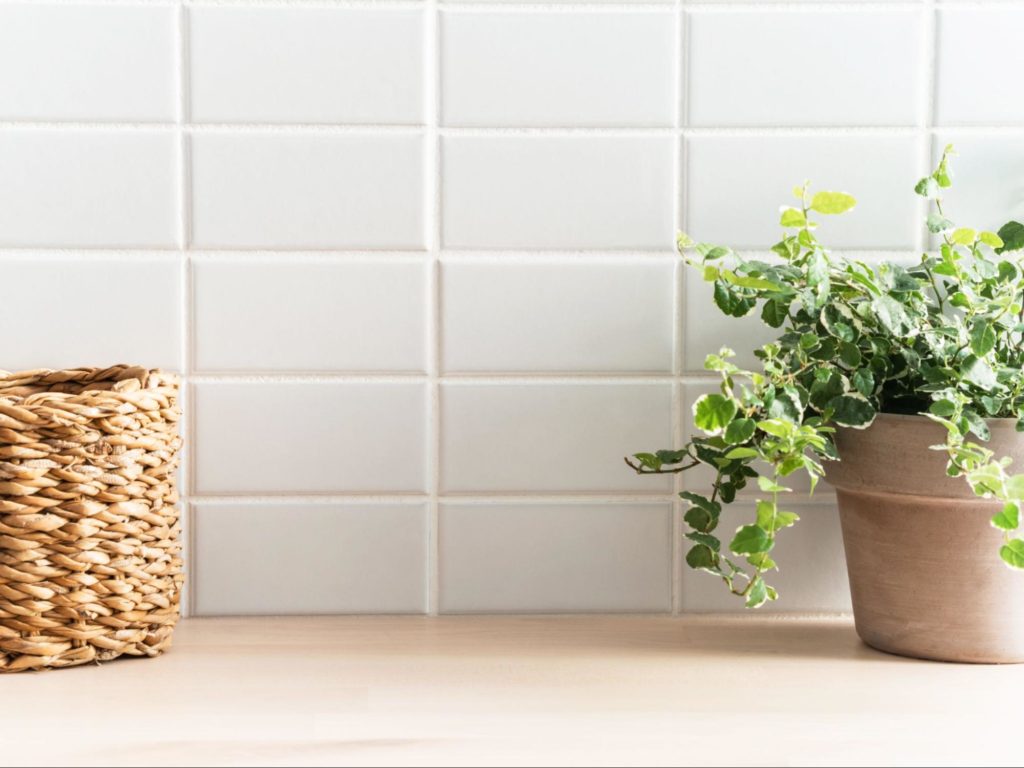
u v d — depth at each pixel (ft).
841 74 3.06
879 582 2.59
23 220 2.99
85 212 3.00
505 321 3.06
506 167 3.04
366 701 2.27
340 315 3.04
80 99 2.99
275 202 3.03
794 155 3.07
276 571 3.04
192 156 3.01
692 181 3.06
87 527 2.38
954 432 2.23
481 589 3.07
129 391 2.45
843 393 2.39
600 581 3.08
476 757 1.94
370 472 3.05
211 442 3.03
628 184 3.06
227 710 2.21
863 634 2.72
